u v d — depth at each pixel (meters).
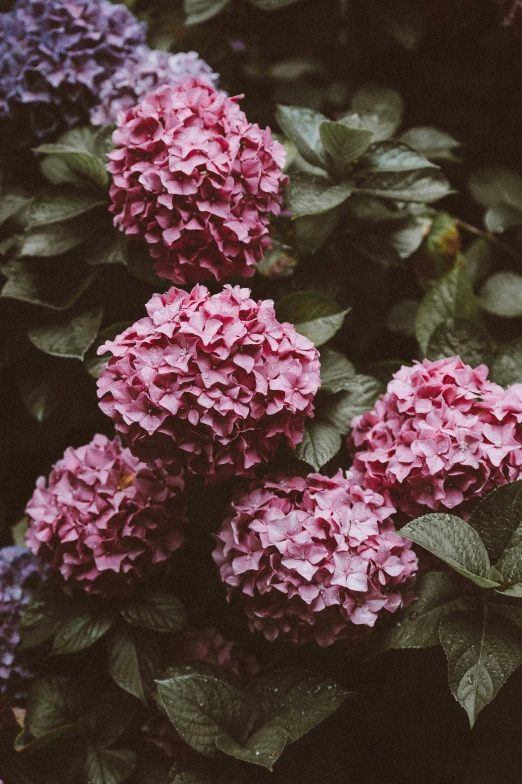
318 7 1.46
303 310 1.20
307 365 1.09
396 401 1.13
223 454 1.07
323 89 1.48
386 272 1.32
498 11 1.42
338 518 1.08
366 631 1.09
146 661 1.18
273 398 1.07
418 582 1.11
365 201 1.29
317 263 1.30
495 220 1.41
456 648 1.05
